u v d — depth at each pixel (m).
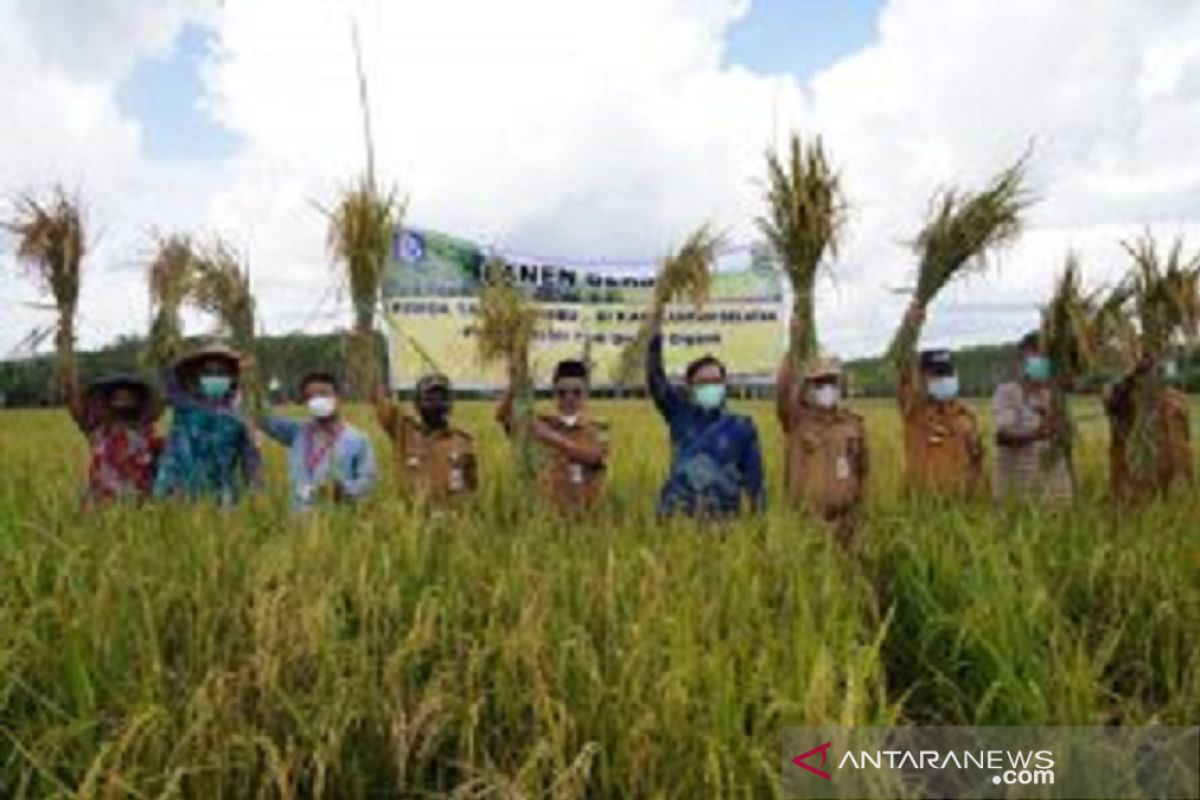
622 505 7.74
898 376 7.95
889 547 6.04
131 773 3.90
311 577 5.17
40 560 5.55
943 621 4.91
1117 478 8.26
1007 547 5.74
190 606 5.20
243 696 4.46
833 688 4.09
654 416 14.16
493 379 10.52
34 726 4.36
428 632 4.64
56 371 8.10
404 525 6.03
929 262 7.74
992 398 8.57
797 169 7.53
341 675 4.51
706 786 3.95
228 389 7.89
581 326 11.55
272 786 4.14
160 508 6.72
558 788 3.96
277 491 7.36
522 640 4.57
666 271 7.88
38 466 9.36
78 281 8.06
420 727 4.34
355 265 7.78
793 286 7.58
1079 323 7.90
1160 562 5.67
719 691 4.20
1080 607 5.50
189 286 8.03
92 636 4.73
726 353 12.02
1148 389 7.92
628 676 4.39
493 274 8.36
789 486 7.53
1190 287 7.76
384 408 7.96
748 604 4.93
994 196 7.61
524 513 6.98
